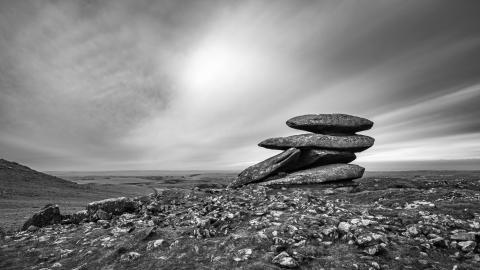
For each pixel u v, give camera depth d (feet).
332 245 47.96
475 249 44.06
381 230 51.93
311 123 141.38
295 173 133.59
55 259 51.44
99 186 403.13
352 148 139.23
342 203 83.30
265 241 49.62
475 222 53.11
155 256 47.98
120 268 44.73
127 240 55.42
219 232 58.54
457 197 81.82
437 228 51.65
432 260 41.96
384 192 95.86
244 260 43.80
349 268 40.32
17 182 300.20
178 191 104.78
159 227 65.31
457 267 39.29
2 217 133.69
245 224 60.95
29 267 48.34
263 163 136.67
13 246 60.44
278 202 76.43
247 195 94.48
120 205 90.84
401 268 39.93
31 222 84.02
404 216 59.88
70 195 270.87
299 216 61.77
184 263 44.73
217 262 43.80
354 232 50.75
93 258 49.70
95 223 80.23
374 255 43.70
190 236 56.08
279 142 143.95
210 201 87.86
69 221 85.76
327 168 133.39
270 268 40.81
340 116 142.72
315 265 41.63
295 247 47.14
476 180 129.90
